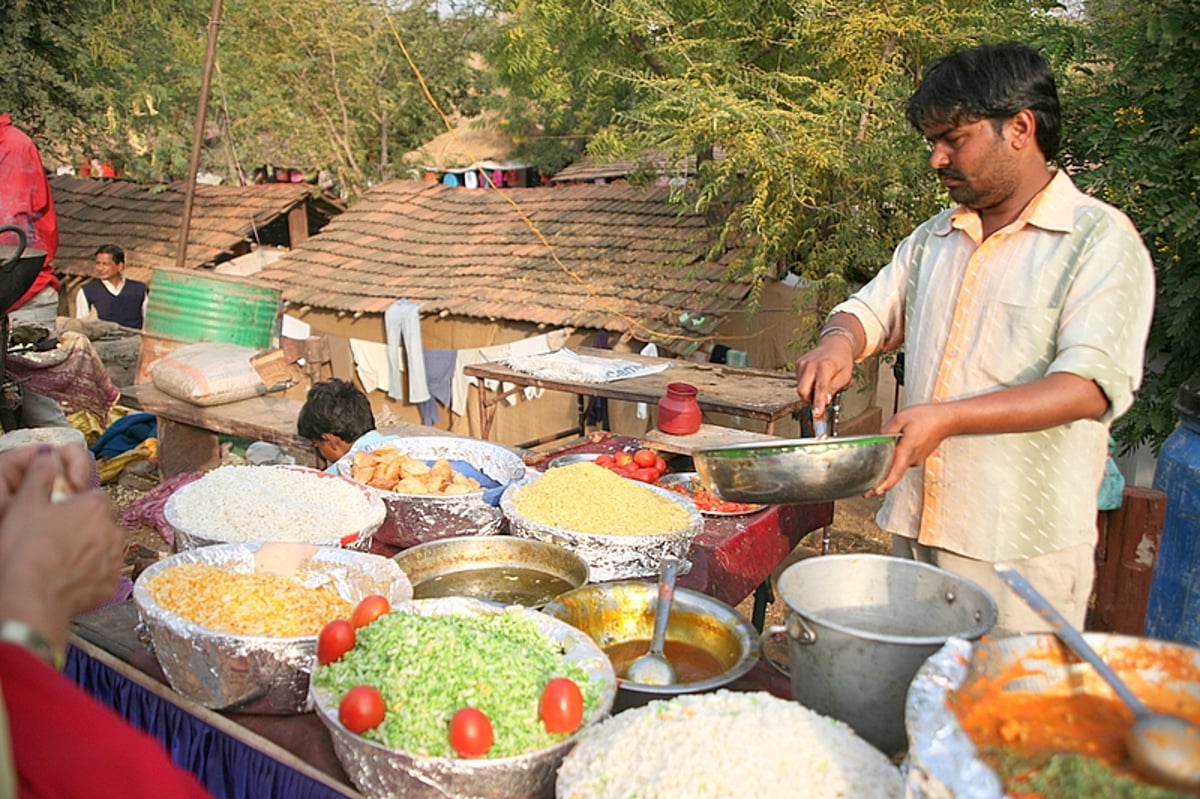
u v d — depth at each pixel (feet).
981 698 3.97
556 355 18.19
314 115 64.54
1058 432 5.98
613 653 6.34
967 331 6.22
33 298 17.90
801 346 24.53
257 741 5.50
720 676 5.60
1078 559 6.13
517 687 4.92
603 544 7.32
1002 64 5.64
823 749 4.27
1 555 3.08
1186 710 3.98
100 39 36.78
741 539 9.34
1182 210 13.56
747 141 22.04
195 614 5.90
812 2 23.52
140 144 50.85
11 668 2.76
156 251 41.29
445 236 36.27
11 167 17.01
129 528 14.26
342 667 5.14
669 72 29.14
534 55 32.76
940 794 3.31
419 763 4.44
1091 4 17.26
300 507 7.64
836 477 5.14
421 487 8.51
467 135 68.54
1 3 32.83
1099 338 5.43
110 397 18.93
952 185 6.07
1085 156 15.66
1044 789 3.33
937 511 6.41
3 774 2.42
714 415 26.22
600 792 4.18
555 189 37.93
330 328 33.76
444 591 7.09
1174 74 13.97
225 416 15.58
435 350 31.12
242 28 60.75
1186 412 10.89
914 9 23.06
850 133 22.66
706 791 3.98
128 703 6.45
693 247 29.01
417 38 66.39
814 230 23.77
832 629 4.75
